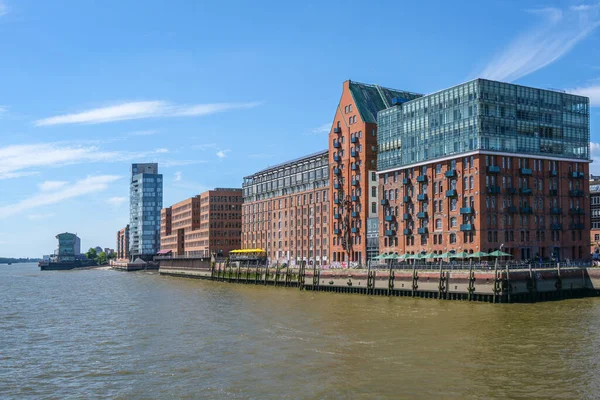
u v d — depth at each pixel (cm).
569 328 6688
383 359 5272
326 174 17300
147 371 5075
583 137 13162
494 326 6888
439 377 4631
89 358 5678
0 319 8731
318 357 5400
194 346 6097
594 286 10112
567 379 4516
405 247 13688
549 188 12625
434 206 12912
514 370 4803
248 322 7712
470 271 9638
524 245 12131
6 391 4572
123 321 8244
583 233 13025
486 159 11925
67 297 12888
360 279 11900
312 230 17962
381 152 14675
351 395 4212
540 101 12669
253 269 16825
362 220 15500
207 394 4325
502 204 11950
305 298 11081
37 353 5984
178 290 14575
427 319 7562
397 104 14388
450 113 12594
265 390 4378
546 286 9700
